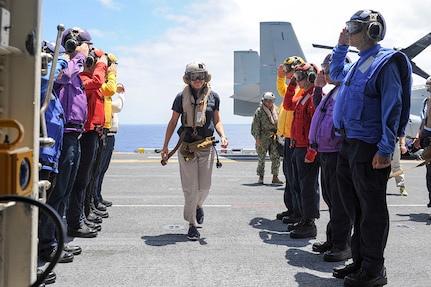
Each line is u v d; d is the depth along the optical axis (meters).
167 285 3.13
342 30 3.58
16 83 1.53
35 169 1.54
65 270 3.43
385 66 2.96
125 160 13.91
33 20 1.51
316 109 3.99
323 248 4.05
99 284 3.13
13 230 1.55
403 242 4.51
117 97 5.88
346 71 3.67
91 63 4.30
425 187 8.98
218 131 4.63
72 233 4.51
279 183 8.92
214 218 5.61
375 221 3.06
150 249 4.10
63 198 3.65
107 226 5.05
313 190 4.60
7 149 1.32
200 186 4.53
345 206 3.36
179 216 5.67
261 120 8.76
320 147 3.85
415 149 6.12
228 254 3.97
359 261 3.30
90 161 4.44
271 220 5.52
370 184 3.05
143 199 6.97
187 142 4.44
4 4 1.47
